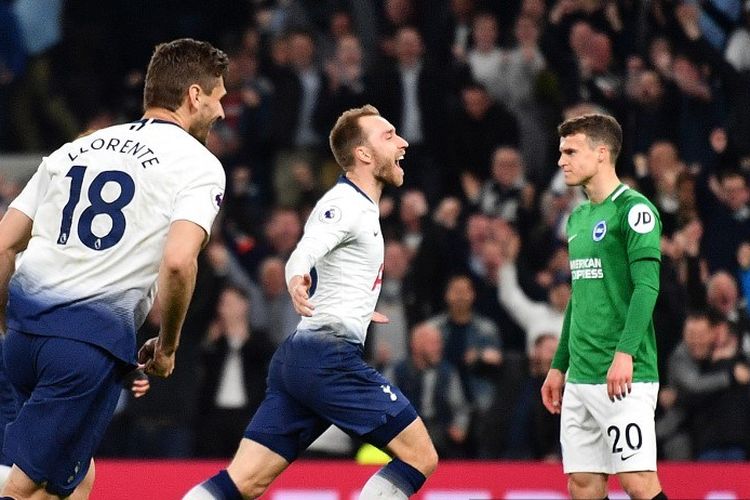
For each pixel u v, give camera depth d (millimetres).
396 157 17000
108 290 14039
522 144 34000
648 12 33125
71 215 14172
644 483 17578
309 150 35219
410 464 16375
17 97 38188
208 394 28625
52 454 14000
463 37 34969
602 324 17812
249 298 30984
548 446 27469
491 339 28375
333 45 36594
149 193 14109
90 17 39406
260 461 16453
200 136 15039
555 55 34031
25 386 14469
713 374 27562
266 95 35625
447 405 27938
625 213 17672
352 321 16375
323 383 16234
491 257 30453
